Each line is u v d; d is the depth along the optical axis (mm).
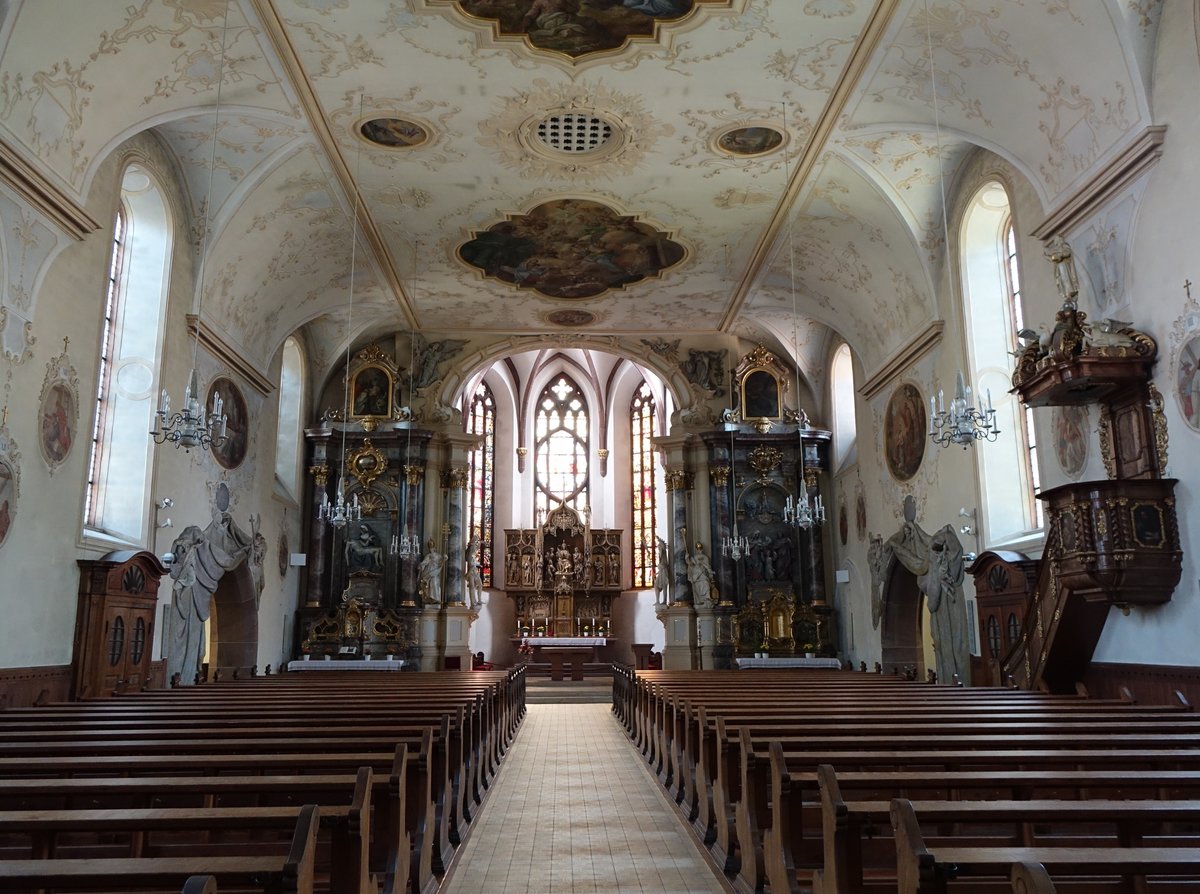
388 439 27250
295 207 17641
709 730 8383
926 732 7586
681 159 16234
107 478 15000
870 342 21594
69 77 11516
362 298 23312
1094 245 12320
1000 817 4199
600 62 13281
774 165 16469
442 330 26609
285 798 6539
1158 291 11102
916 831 3562
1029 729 7707
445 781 7309
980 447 16219
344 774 6078
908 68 13195
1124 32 10930
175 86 13008
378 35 12555
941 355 17734
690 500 28328
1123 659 11922
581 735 16844
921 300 18234
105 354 15156
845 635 25781
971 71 12836
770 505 27891
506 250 20375
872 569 22578
